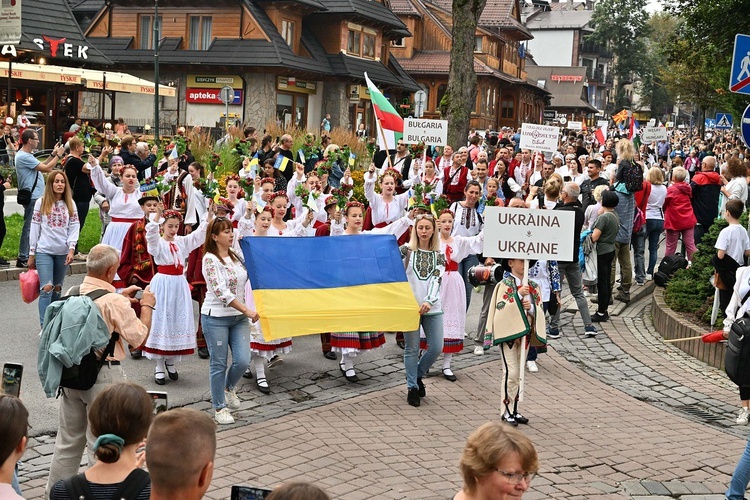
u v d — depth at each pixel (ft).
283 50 140.56
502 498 13.07
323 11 152.15
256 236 31.09
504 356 29.01
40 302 35.78
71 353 19.40
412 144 56.18
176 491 11.88
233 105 141.59
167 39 143.43
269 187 38.45
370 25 165.17
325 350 36.42
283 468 23.86
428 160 52.54
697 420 30.53
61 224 36.01
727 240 37.37
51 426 26.63
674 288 44.73
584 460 25.91
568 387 33.83
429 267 30.96
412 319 30.45
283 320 29.81
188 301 31.86
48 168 47.52
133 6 145.59
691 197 54.80
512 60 249.96
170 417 12.12
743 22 98.63
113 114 120.47
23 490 21.94
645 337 42.06
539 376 35.17
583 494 23.32
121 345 20.63
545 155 68.95
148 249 31.58
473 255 39.86
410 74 208.95
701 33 103.35
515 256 28.45
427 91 210.59
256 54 137.90
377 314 30.37
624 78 381.19
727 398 33.24
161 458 11.81
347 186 38.04
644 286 52.39
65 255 36.40
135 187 39.73
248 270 30.40
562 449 26.76
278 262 30.66
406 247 31.32
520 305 28.63
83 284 20.88
